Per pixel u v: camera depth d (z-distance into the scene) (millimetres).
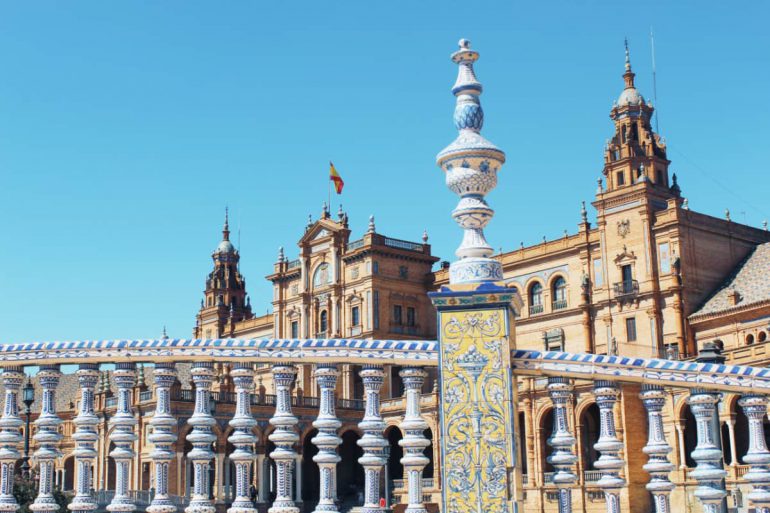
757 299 68938
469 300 9008
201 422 9875
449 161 9539
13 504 10367
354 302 94250
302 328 99688
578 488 52656
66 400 79250
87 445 10242
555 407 9312
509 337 8938
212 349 9914
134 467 58750
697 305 72812
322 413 9703
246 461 9750
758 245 77500
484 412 8805
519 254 86375
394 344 9438
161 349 10031
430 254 97625
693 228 74312
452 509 8703
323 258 98500
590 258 79812
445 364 8969
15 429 10555
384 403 74750
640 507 41875
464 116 9516
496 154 9414
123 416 10141
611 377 8883
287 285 103562
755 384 8547
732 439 50438
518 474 8703
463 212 9406
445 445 8836
